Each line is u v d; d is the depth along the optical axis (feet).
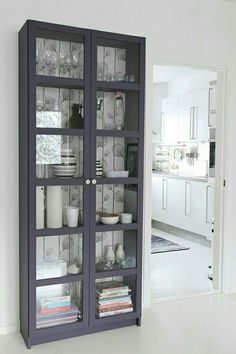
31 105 8.36
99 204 9.51
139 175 9.70
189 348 8.64
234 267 12.35
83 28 8.91
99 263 9.59
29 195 8.45
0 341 8.91
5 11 8.95
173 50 10.87
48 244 8.93
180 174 21.67
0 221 9.20
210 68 11.68
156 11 10.58
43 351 8.44
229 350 8.56
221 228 12.17
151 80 10.64
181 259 16.16
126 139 9.59
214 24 11.42
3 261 9.28
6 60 9.03
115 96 9.43
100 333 9.37
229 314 10.56
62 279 8.91
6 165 9.18
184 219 19.40
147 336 9.21
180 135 20.63
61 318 9.06
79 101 9.01
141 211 9.73
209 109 17.85
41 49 8.65
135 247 9.77
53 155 8.79
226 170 11.95
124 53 9.42
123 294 9.69
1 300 9.30
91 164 9.09
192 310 10.83
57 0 9.41
